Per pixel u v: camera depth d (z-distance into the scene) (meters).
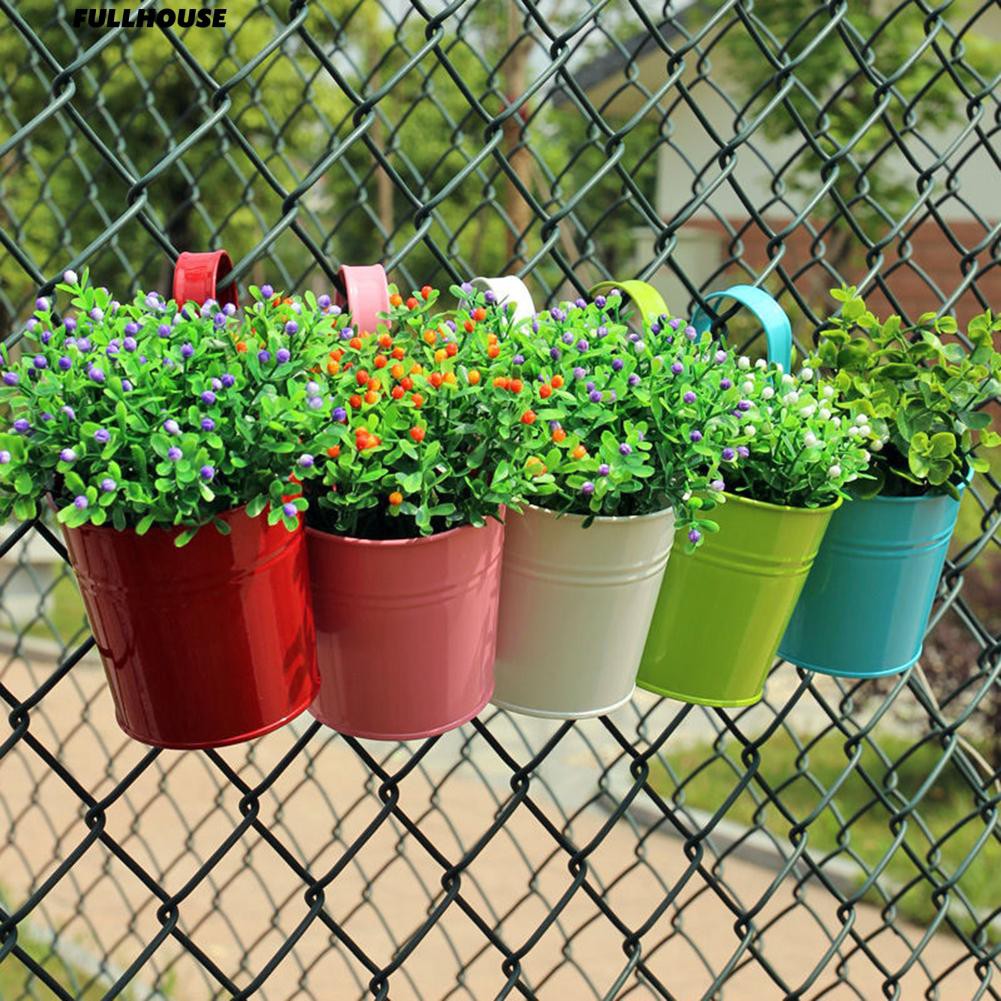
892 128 1.27
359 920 3.59
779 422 1.02
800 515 1.02
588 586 0.98
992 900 3.80
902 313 1.31
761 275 1.23
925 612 1.21
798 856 1.41
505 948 1.21
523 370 0.95
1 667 5.64
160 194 7.15
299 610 0.89
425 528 0.87
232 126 0.94
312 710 1.00
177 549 0.81
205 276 0.91
